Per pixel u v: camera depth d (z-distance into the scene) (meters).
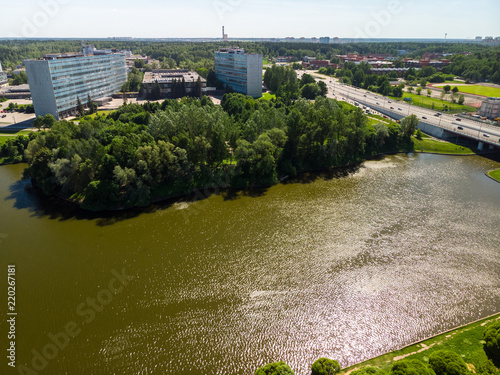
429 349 55.09
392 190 115.69
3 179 126.75
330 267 76.62
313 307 65.69
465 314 63.31
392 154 154.50
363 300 67.31
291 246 84.12
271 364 47.66
